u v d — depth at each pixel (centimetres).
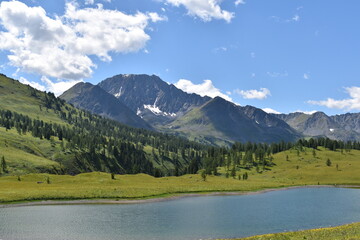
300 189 13800
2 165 15562
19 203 8044
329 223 6438
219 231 5594
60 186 10781
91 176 13675
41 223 6003
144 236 5175
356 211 7962
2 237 4966
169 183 13738
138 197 9612
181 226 5953
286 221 6588
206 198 10369
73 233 5297
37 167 17662
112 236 5144
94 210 7538
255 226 6056
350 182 15675
